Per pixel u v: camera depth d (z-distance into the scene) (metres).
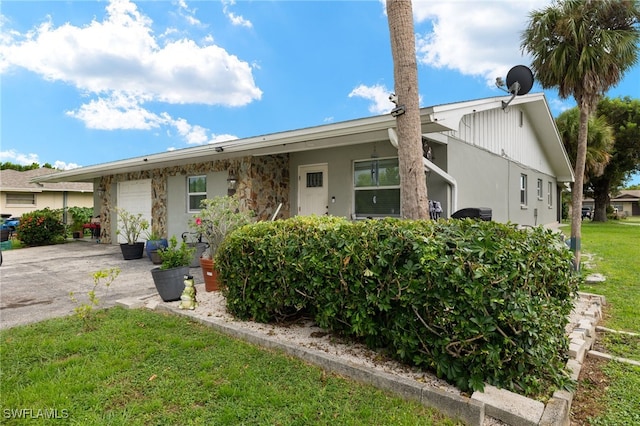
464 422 2.14
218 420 2.13
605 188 23.50
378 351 2.92
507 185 9.58
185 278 4.28
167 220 10.03
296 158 8.16
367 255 2.74
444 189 6.26
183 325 3.75
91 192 21.98
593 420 2.21
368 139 5.82
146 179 10.86
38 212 13.38
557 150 14.09
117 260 8.80
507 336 2.26
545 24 5.85
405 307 2.57
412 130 3.59
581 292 5.04
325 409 2.25
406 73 3.61
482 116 8.06
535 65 6.27
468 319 2.27
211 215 6.13
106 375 2.65
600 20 5.64
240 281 3.76
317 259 3.07
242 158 7.96
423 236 2.56
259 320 3.69
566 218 27.36
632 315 4.11
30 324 3.82
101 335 3.42
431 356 2.49
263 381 2.59
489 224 2.73
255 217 7.73
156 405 2.27
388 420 2.14
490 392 2.25
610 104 21.69
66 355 3.02
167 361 2.89
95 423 2.09
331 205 7.40
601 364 2.92
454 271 2.28
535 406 2.12
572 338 3.18
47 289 5.64
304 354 2.94
